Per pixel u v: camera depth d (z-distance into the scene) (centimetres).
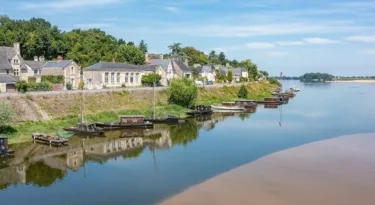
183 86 8638
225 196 2905
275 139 5338
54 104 6481
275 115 8306
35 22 15112
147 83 10262
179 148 4722
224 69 17488
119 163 3938
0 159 4059
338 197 2923
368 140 5247
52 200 2808
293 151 4519
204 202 2766
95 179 3350
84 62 11962
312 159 4119
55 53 12456
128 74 9869
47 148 4644
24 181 3291
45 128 5622
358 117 7881
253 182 3272
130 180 3319
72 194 2942
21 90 6719
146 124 6400
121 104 7744
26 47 11738
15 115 5638
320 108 9806
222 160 4078
